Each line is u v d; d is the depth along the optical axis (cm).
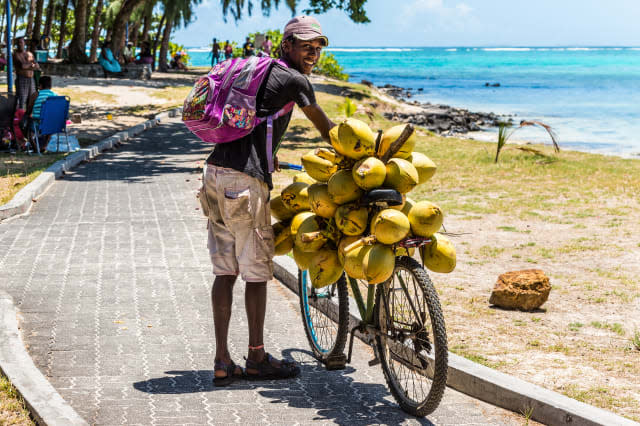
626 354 506
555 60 16225
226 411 395
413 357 400
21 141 1429
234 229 409
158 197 1077
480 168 1488
